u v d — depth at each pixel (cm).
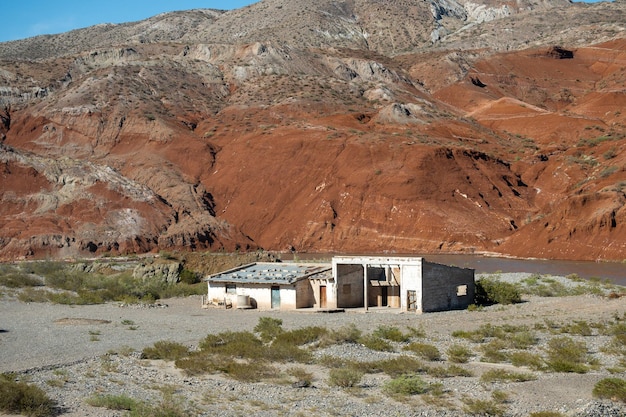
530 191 13325
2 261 11000
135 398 3120
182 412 2869
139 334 4700
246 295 6003
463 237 11550
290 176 13688
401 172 12750
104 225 12031
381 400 3095
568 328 4756
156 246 11888
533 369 3612
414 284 5650
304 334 4416
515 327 4806
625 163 12425
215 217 13325
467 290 6019
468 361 3862
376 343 4209
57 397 3148
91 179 12900
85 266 8694
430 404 3016
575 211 10625
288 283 5806
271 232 12938
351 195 12756
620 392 3003
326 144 13912
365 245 12062
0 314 5556
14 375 3491
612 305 5759
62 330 4828
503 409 2914
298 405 3023
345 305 5916
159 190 13712
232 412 2925
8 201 12506
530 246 10681
